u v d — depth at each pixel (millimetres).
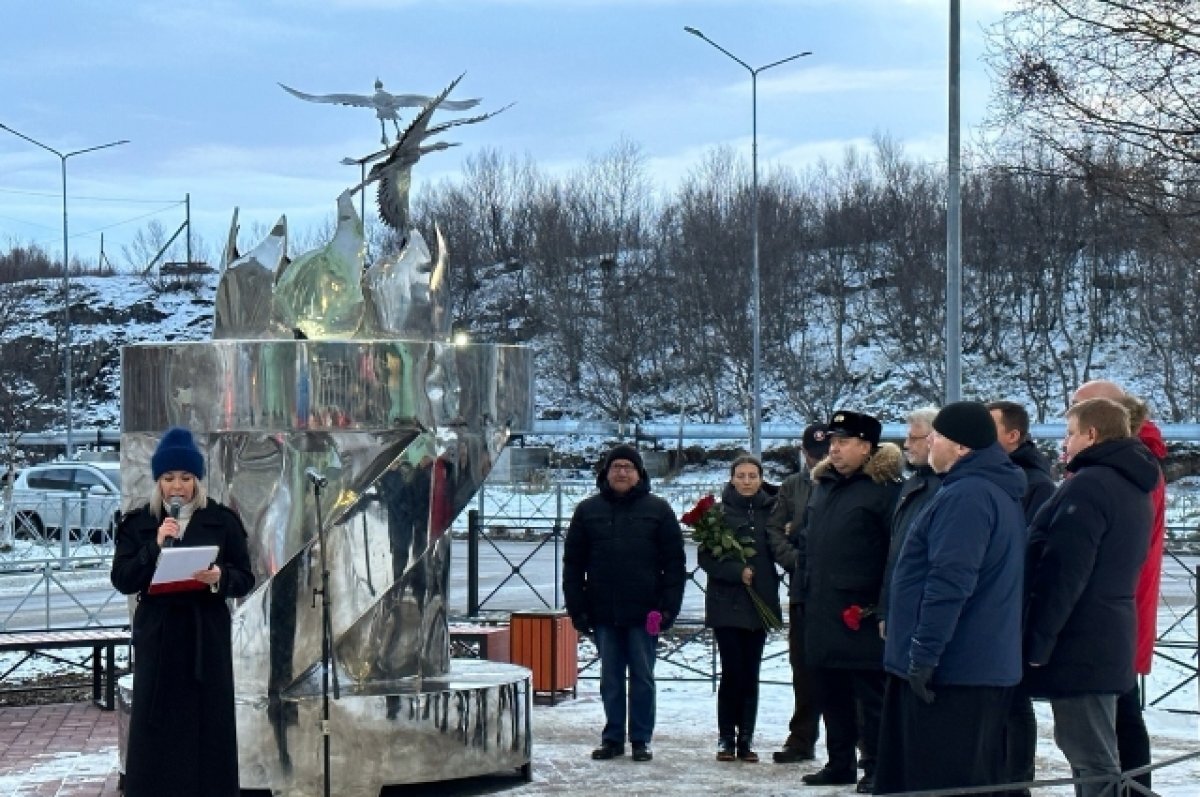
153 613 6695
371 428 8086
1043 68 13266
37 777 8734
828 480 8398
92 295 62188
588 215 58656
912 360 50938
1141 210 13273
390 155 8883
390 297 8539
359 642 8344
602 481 9211
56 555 22188
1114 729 6641
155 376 8180
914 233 53000
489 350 8648
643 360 54000
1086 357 50312
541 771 8820
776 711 11016
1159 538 7168
